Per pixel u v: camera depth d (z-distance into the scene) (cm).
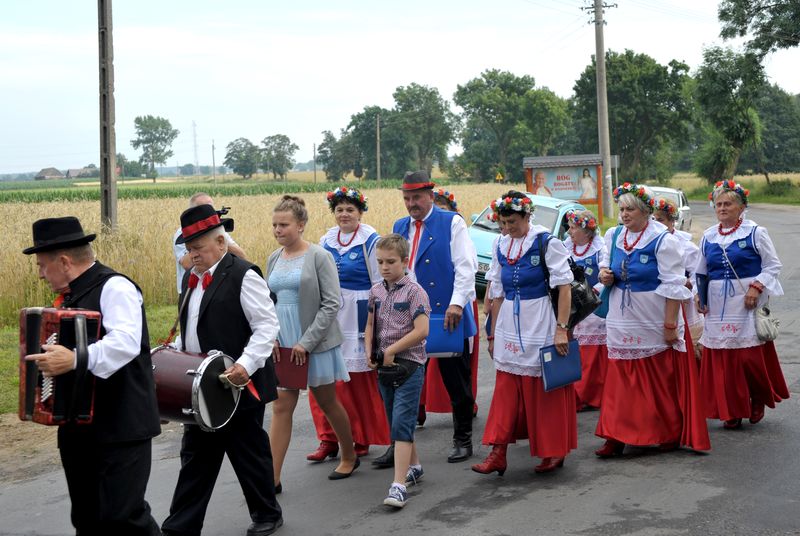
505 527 477
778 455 594
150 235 1497
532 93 10294
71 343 350
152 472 609
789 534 452
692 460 591
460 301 596
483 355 1012
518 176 10806
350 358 615
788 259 1991
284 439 548
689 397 603
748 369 671
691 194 7712
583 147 8744
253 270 458
